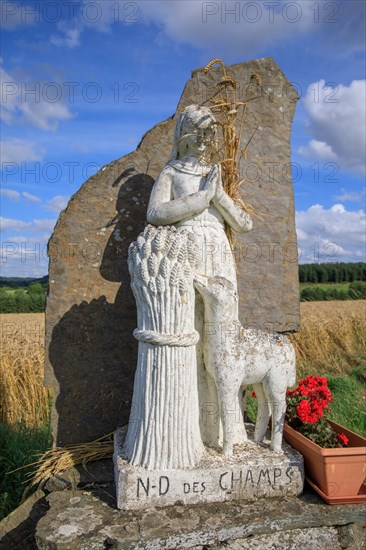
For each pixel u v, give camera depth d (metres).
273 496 2.52
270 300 3.75
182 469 2.43
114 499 2.54
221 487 2.46
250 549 2.24
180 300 2.47
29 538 2.78
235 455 2.61
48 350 3.38
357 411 5.57
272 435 2.69
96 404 3.43
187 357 2.50
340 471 2.43
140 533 2.18
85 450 3.19
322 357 8.98
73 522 2.29
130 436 2.58
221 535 2.21
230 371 2.55
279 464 2.52
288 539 2.30
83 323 3.43
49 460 3.12
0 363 5.91
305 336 9.20
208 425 2.76
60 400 3.38
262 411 2.83
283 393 2.66
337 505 2.43
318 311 11.15
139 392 2.54
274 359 2.62
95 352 3.44
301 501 2.48
